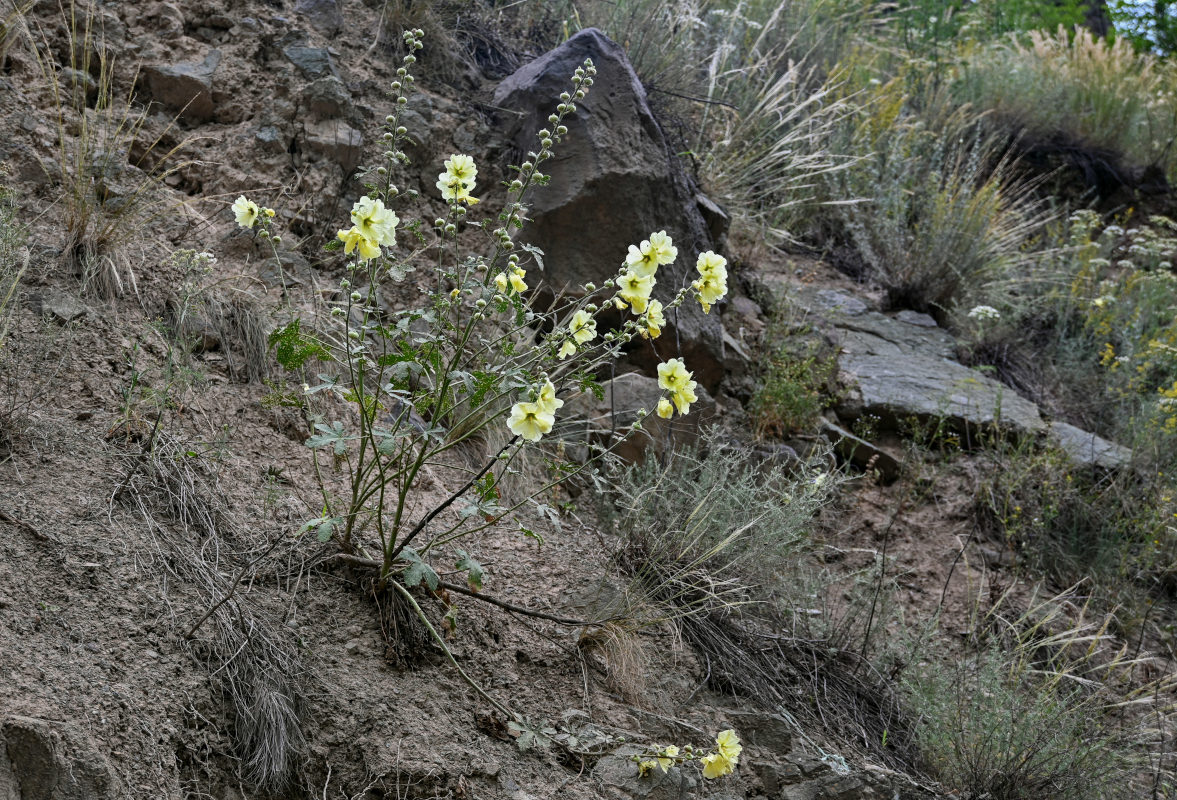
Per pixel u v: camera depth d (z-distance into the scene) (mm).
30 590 2516
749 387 5363
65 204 3832
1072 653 4535
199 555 2854
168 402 3273
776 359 5551
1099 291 7113
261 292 4008
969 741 3477
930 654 4098
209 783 2406
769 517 3898
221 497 3082
